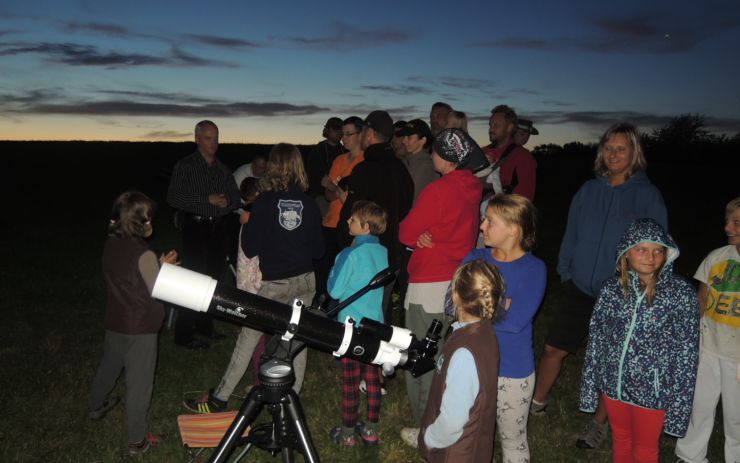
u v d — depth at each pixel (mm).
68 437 4062
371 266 3801
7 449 3904
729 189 21141
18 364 5250
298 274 4082
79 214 14195
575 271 4043
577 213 4082
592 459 4043
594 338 3205
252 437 2910
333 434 4152
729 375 3436
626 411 3137
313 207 4102
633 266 2959
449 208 3529
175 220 5559
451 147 3564
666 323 2928
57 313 6691
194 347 5691
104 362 3816
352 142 5293
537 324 6648
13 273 8359
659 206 3721
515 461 3215
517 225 2992
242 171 6578
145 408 3736
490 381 2482
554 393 4949
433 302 3670
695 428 3650
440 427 2473
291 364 2682
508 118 5121
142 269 3479
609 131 3844
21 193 17438
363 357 2627
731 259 3395
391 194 4465
